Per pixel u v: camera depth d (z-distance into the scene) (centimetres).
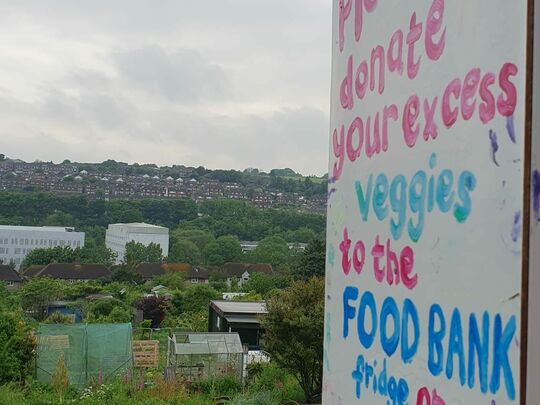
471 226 193
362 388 257
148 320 4003
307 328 1459
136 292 5441
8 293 4916
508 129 179
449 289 202
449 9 210
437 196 212
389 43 248
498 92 184
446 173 207
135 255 9525
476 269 189
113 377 1467
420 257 220
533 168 169
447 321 203
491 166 185
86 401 1172
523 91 174
